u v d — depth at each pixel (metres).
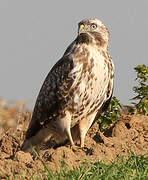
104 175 10.70
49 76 14.87
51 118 14.84
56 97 14.57
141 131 15.12
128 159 11.59
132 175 10.82
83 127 14.70
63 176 10.73
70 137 14.60
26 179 10.87
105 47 14.45
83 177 10.65
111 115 16.59
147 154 12.06
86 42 14.25
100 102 14.66
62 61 14.50
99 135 14.14
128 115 16.12
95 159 11.92
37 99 15.23
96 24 14.32
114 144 13.06
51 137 15.23
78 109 14.46
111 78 14.57
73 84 14.21
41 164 11.38
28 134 15.43
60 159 11.77
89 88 14.23
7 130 17.28
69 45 14.74
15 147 15.49
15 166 11.30
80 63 14.11
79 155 12.33
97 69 14.15
